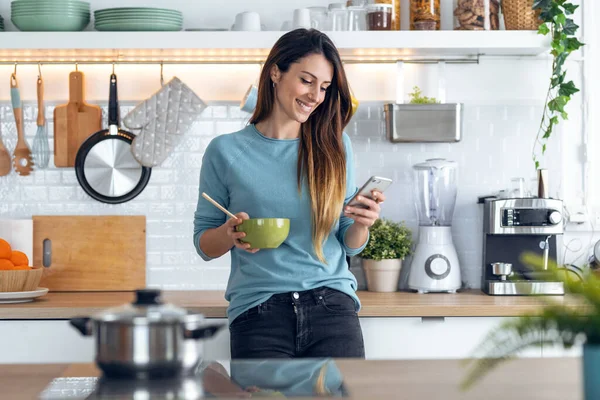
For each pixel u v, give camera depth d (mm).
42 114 3322
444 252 3174
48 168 3355
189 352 1299
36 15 3072
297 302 2305
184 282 3375
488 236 3176
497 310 2811
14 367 1414
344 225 2504
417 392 1227
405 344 2824
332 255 2398
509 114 3404
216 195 2473
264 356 2281
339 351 2297
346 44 3084
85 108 3330
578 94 3412
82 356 2803
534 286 3018
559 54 3164
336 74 2385
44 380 1298
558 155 3402
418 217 3303
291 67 2340
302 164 2373
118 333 1271
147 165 3299
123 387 1233
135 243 3350
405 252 3211
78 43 3066
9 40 3066
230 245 2398
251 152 2416
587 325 1080
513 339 1108
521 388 1250
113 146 3334
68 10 3090
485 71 3396
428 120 3189
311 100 2336
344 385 1271
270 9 3404
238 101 3367
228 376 1320
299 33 2373
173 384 1254
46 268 3309
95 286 3332
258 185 2369
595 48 3434
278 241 2219
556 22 3100
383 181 2305
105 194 3342
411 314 2811
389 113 3203
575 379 1312
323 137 2400
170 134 3301
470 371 1378
